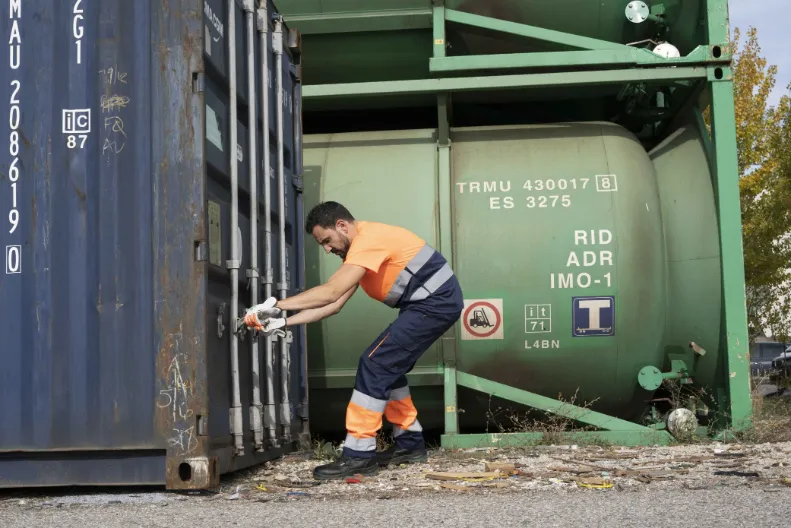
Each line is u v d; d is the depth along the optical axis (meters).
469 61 7.27
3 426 4.38
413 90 7.21
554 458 5.77
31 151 4.46
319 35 7.87
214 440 4.44
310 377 7.08
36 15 4.52
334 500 4.29
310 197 7.33
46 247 4.42
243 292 5.08
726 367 6.91
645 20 7.63
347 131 8.58
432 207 7.16
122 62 4.45
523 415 7.14
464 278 6.95
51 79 4.48
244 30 5.41
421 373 6.96
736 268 6.95
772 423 7.16
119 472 4.34
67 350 4.37
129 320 4.34
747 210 17.31
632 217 6.97
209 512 3.93
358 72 8.15
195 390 4.27
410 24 7.70
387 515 3.73
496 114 8.30
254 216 5.17
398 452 5.63
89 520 3.77
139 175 4.39
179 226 4.34
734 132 7.08
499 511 3.74
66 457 4.37
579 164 7.16
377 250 5.13
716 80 7.14
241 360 4.96
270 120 5.98
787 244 16.92
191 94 4.39
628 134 7.52
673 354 7.21
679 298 7.15
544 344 6.89
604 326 6.84
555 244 6.91
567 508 3.76
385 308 6.98
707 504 3.76
